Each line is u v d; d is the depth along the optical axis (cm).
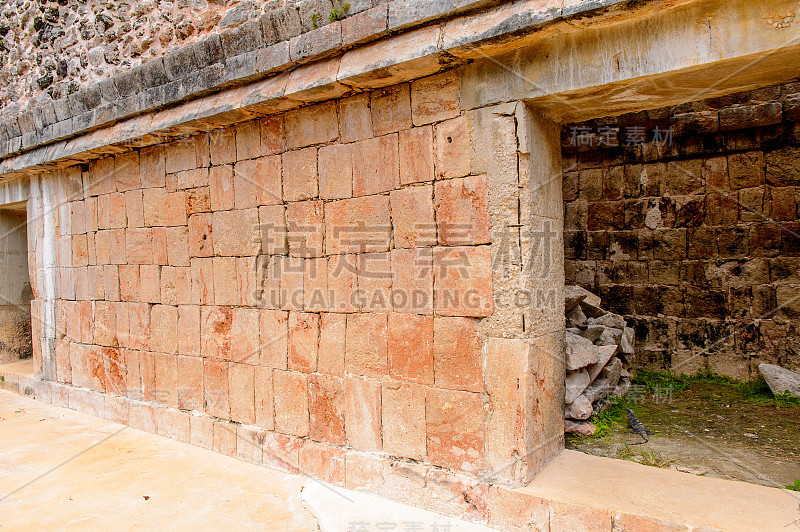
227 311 476
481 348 333
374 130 376
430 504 349
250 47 409
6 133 655
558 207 366
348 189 393
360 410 389
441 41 312
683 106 625
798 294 580
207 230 489
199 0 480
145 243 546
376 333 380
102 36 571
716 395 568
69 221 639
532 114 328
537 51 308
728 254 623
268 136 438
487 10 304
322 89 372
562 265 372
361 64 344
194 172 495
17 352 832
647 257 679
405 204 363
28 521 357
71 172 629
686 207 651
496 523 321
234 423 474
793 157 585
